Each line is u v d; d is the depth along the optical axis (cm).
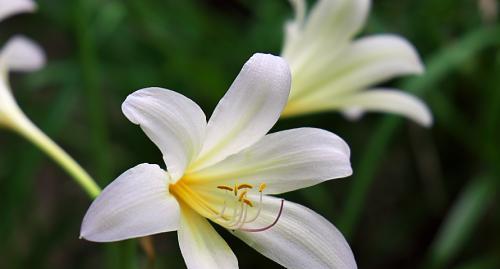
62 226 74
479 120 69
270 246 43
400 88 68
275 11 72
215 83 67
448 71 67
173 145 41
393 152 78
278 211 43
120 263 46
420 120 52
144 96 41
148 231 40
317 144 43
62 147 81
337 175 43
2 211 67
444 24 70
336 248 43
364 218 81
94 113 61
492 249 75
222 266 42
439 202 77
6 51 54
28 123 49
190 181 44
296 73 51
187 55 67
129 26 74
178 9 71
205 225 43
